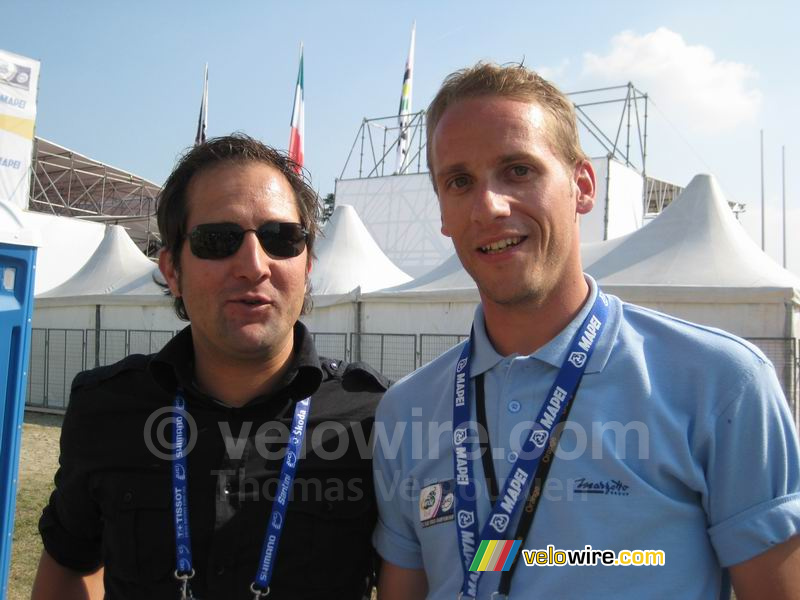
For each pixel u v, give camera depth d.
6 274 3.14
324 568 1.80
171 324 13.99
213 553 1.72
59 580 2.05
